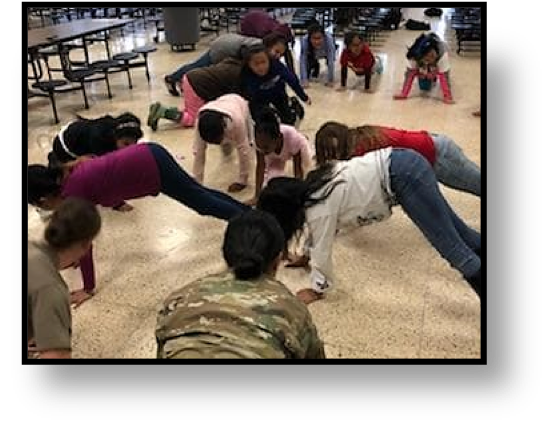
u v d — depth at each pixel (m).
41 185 2.03
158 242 3.00
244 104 3.50
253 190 3.52
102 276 2.69
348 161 2.35
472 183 2.74
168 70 6.72
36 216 2.78
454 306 2.44
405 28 9.15
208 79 4.47
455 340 2.22
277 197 2.12
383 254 2.85
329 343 2.21
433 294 2.53
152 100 5.55
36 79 5.65
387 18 8.91
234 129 3.34
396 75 6.31
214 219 3.23
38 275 1.44
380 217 2.29
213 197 2.63
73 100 5.60
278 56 4.26
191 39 7.66
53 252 1.52
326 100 5.42
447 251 2.25
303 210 2.19
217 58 5.11
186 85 4.60
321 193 2.19
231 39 5.05
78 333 2.30
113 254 2.88
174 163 2.50
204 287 1.25
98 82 6.22
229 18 8.93
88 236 1.54
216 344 1.13
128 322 2.37
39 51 5.78
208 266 2.78
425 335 2.25
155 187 2.48
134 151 2.41
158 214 3.29
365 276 2.66
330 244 2.27
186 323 1.18
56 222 1.50
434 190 2.23
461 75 6.25
